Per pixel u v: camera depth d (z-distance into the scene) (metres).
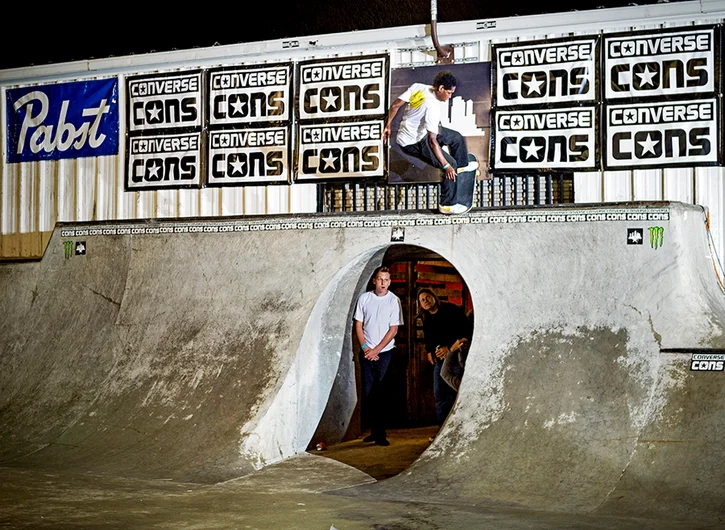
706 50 8.20
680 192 8.27
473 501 6.19
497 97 8.76
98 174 10.32
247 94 9.69
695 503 5.71
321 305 8.62
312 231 8.76
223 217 9.19
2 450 7.94
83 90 10.41
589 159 8.51
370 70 9.21
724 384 6.43
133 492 6.41
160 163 10.04
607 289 7.46
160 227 9.42
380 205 9.21
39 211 10.57
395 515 5.71
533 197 8.73
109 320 9.27
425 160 8.94
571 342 7.37
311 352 8.52
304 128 9.46
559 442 6.70
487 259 7.96
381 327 8.83
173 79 10.00
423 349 10.88
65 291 9.66
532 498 6.17
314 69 9.44
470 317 9.49
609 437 6.57
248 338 8.51
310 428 8.47
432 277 11.16
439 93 8.91
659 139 8.33
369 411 8.86
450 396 8.77
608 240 7.58
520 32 8.72
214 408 8.00
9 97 10.76
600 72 8.48
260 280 8.80
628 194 8.41
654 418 6.51
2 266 9.96
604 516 5.69
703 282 7.56
